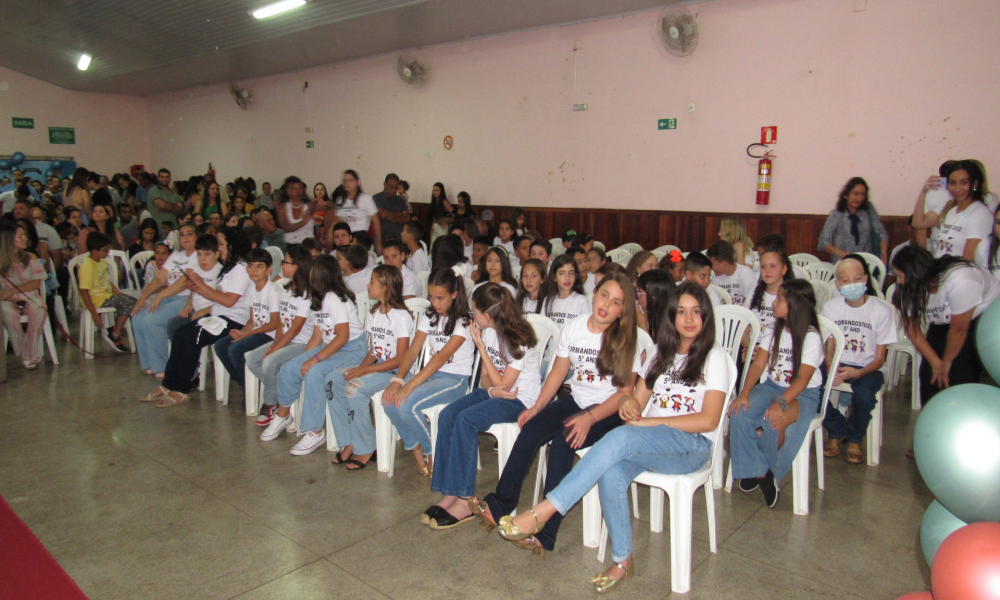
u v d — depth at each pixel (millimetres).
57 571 2281
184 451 3510
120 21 9609
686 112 6590
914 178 5477
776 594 2264
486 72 8156
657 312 3047
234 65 10695
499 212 8273
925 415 1842
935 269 3279
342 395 3330
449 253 4523
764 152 6168
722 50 6289
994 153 5105
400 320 3398
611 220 7273
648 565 2467
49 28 10430
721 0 6230
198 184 10820
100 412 4109
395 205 7785
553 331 3207
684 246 6770
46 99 13531
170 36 9688
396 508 2896
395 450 3510
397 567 2436
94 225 6461
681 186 6742
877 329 3223
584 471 2297
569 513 2930
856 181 5055
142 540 2607
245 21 8430
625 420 2475
